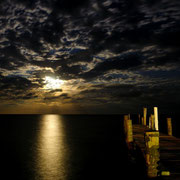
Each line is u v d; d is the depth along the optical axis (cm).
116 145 2364
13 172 1324
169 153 920
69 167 1432
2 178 1207
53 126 6125
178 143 1162
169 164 749
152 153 650
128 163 1402
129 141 1405
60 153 1900
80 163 1533
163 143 1159
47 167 1434
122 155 1800
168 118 1538
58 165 1484
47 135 3475
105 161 1583
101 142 2598
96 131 4244
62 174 1279
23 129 4891
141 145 1105
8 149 2120
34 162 1575
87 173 1290
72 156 1770
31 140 2817
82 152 1939
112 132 3994
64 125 6681
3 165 1489
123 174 1256
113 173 1279
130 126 1416
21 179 1195
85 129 4841
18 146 2308
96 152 1939
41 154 1862
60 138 3033
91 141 2689
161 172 632
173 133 2886
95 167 1420
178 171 668
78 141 2691
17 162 1577
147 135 659
